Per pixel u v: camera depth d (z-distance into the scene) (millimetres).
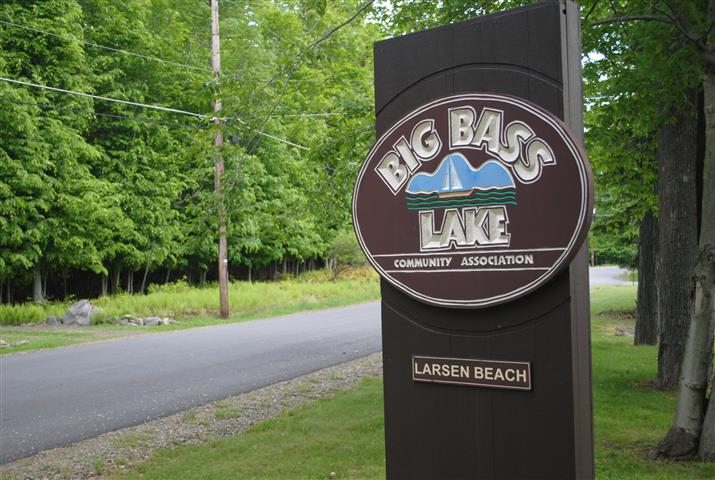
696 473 5840
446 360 4484
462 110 4422
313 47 8914
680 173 9008
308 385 10148
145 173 26625
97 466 6371
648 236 14414
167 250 27172
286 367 11852
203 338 16438
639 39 8484
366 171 4793
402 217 4633
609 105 9609
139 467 6305
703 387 6363
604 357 12422
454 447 4461
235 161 10375
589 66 9555
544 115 4117
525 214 4180
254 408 8766
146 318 20469
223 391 9906
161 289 27156
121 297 23672
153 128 26734
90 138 26016
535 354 4180
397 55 4812
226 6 33188
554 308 4129
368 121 9602
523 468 4199
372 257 4742
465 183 4395
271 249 34125
